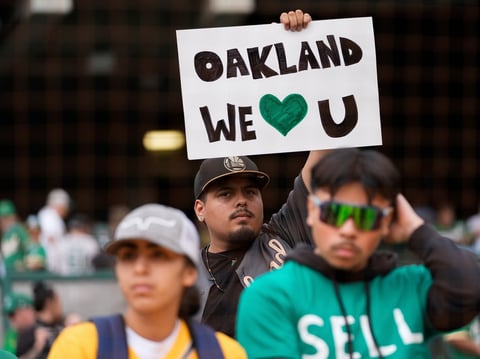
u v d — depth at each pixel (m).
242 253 12.36
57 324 20.47
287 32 12.34
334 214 8.78
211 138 12.16
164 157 39.62
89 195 39.38
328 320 8.93
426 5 32.44
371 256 9.23
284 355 8.82
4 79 36.56
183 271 8.45
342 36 12.36
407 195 38.03
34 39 33.31
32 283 24.22
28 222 32.12
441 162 37.94
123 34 32.62
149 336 8.48
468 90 36.53
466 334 18.38
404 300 9.12
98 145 39.06
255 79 12.25
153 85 38.41
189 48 12.24
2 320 23.42
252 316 9.01
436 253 9.08
